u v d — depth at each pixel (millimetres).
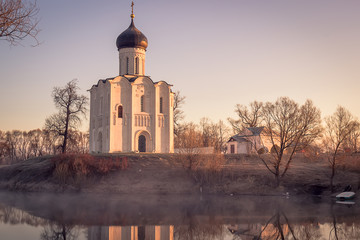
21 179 70000
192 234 33531
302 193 59469
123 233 33656
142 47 80062
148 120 76812
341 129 61531
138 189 61500
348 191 57969
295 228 35969
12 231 34438
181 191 61000
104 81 78375
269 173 64375
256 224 37781
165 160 69188
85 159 66250
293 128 60156
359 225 37125
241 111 87312
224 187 61594
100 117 78812
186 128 94688
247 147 83938
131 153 72062
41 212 44250
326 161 74562
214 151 66500
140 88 76750
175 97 95875
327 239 31875
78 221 38969
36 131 146375
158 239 31609
